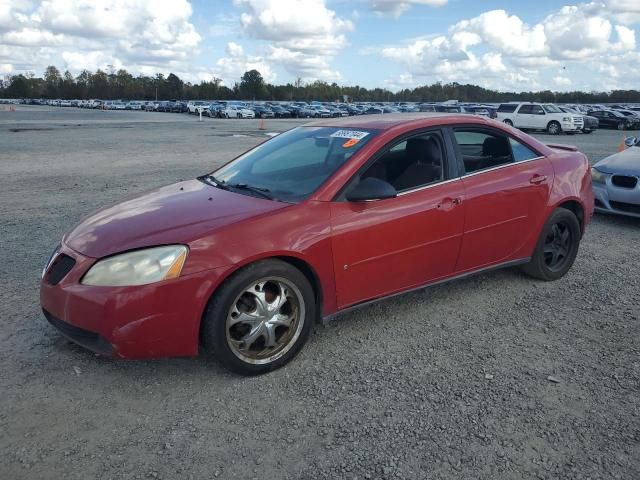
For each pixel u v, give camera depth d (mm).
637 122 35906
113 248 3072
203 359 3494
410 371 3357
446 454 2594
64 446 2633
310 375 3314
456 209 3982
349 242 3498
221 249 3074
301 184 3654
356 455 2590
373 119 4305
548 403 3014
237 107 56156
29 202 8367
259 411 2941
